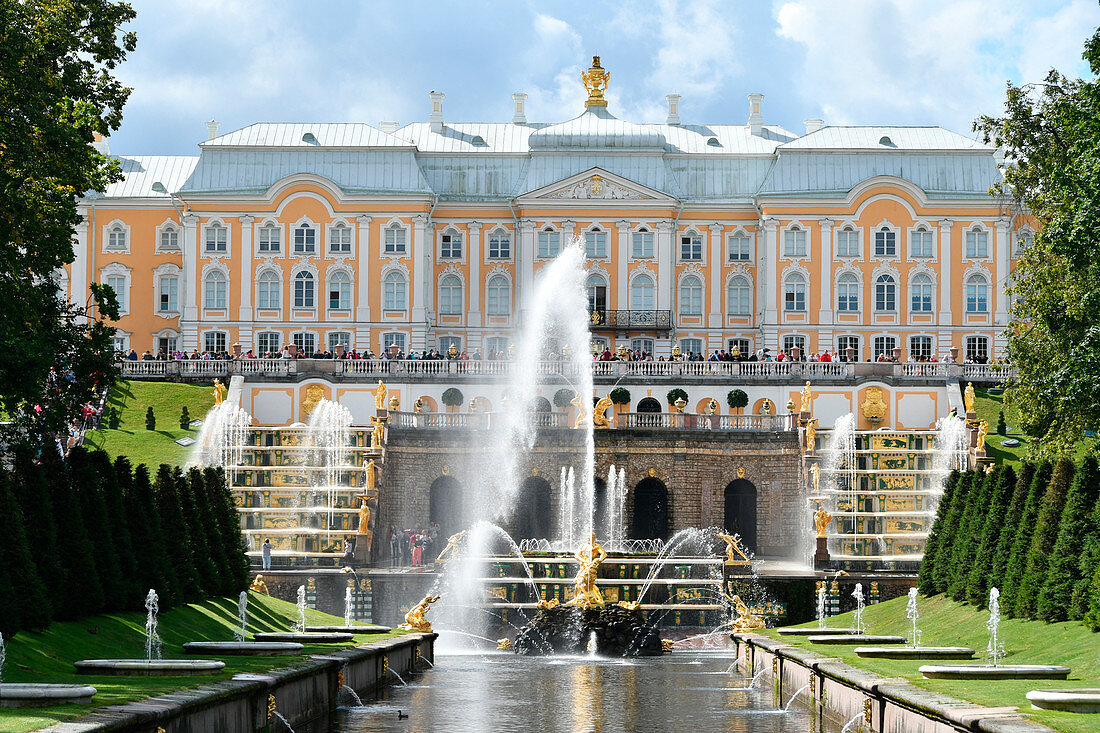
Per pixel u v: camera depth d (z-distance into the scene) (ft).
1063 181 160.56
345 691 118.73
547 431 261.85
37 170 151.33
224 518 171.63
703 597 199.72
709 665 162.61
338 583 201.16
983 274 362.74
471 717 115.24
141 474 145.28
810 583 200.95
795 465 260.42
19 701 76.54
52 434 156.25
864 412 307.58
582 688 136.98
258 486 244.63
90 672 96.37
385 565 235.81
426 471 259.39
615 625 174.91
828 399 308.60
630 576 203.00
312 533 227.61
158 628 128.26
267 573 201.36
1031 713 79.51
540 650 175.52
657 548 257.14
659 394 307.99
